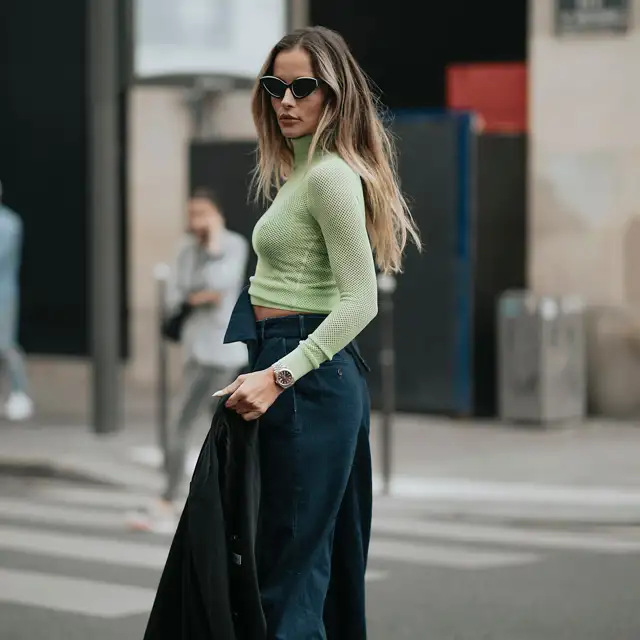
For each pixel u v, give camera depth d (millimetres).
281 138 6922
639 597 10711
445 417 19688
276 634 6426
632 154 19375
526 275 20078
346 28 21969
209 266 14000
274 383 6324
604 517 13938
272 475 6520
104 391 18719
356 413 6574
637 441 18000
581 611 10266
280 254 6555
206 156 20531
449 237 19344
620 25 19328
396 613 10242
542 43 19797
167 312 14305
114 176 18891
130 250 23219
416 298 19547
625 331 19469
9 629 9852
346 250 6355
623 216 19438
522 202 20000
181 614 6414
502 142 19750
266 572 6523
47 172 24344
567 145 19688
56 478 16906
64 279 24375
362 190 6520
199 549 6219
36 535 13523
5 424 19719
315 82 6520
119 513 14836
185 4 20969
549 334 18875
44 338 24594
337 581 6793
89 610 10391
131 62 21094
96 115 18906
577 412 19359
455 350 19422
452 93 21391
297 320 6520
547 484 15398
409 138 19453
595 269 19594
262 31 20969
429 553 12438
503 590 10961
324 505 6520
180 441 14008
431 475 15922
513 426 19141
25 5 24234
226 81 21016
